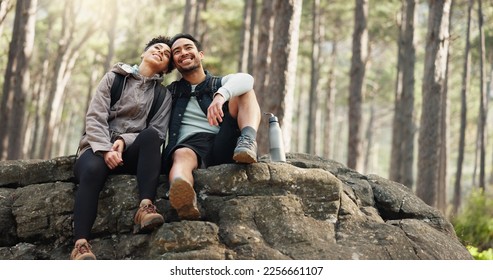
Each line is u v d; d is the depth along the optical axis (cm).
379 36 2469
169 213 362
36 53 2772
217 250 323
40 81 2422
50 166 398
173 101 403
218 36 2508
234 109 377
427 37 1017
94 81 2767
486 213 852
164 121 391
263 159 491
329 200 369
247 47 1744
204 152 380
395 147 1838
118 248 349
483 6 2023
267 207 356
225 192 364
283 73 821
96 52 2434
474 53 2253
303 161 462
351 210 375
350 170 463
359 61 1327
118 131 375
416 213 412
